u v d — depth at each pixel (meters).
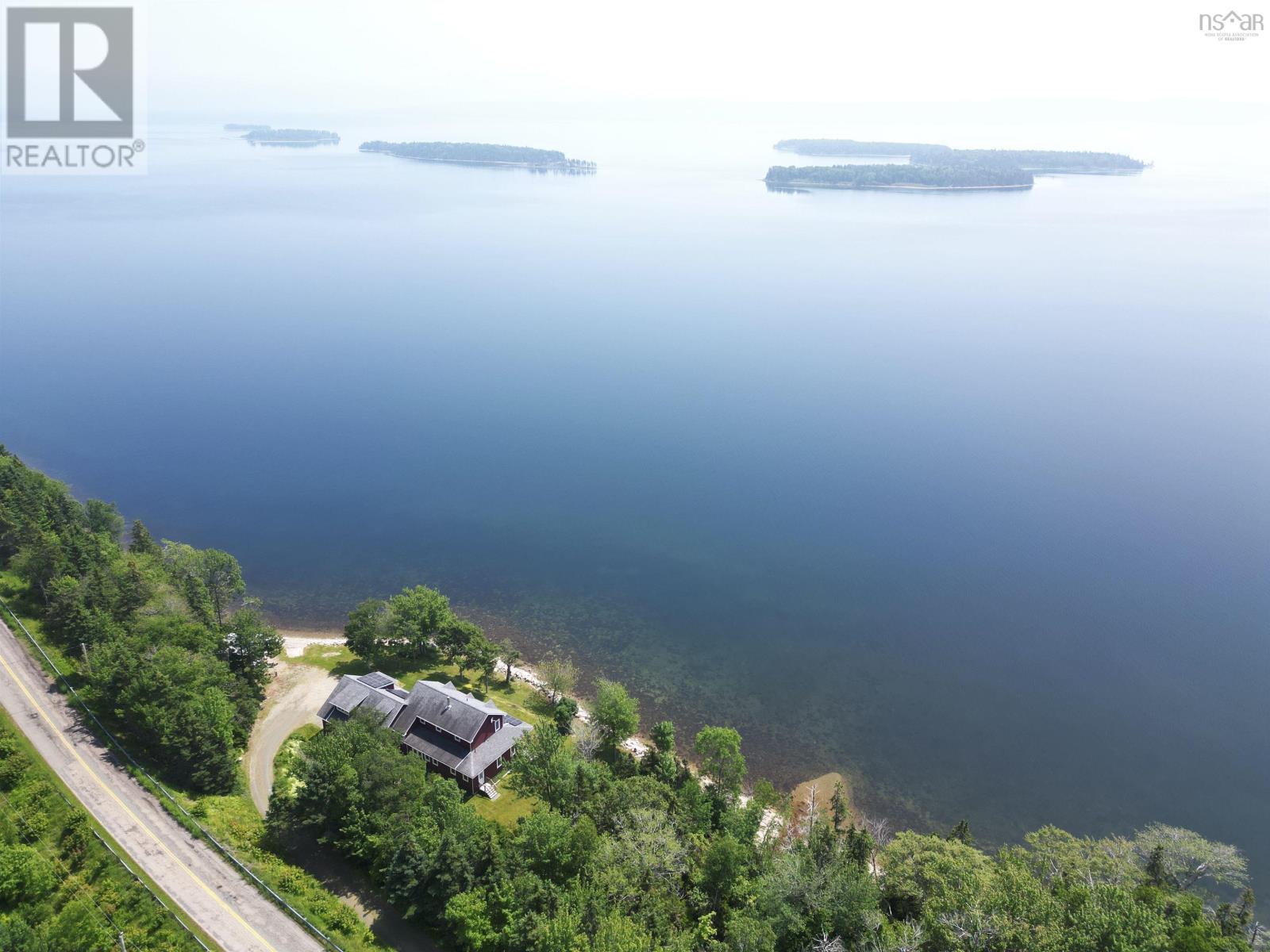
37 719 86.88
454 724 87.75
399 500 171.62
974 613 135.12
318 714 100.56
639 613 133.88
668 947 56.25
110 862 69.94
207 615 108.31
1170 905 60.97
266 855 73.88
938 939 58.06
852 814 95.88
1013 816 97.00
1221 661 123.31
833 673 120.81
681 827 74.12
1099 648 126.56
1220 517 164.00
